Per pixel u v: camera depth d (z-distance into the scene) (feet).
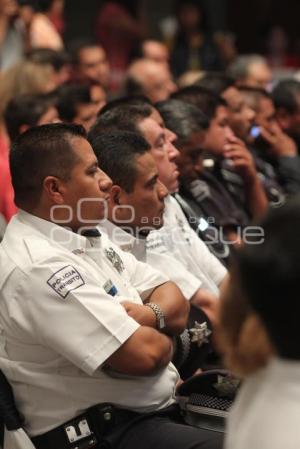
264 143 35.68
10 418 16.98
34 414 17.11
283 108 37.78
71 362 16.90
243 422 11.21
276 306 10.58
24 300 16.62
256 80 45.32
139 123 22.22
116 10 53.52
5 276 16.80
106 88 46.37
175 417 17.92
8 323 16.84
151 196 20.03
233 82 33.91
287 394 10.72
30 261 16.75
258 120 35.37
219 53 58.08
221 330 11.66
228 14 72.38
